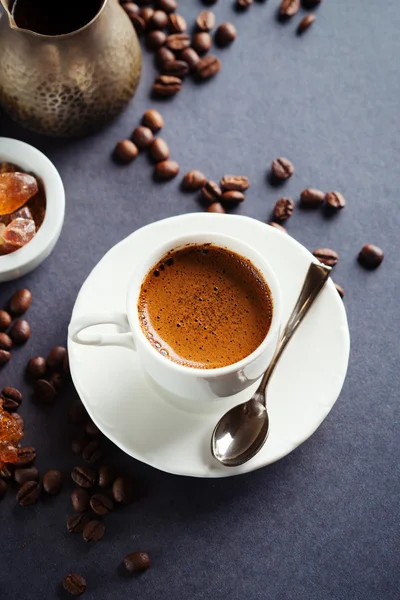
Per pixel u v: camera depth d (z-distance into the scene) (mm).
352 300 560
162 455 476
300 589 511
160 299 472
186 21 618
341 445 532
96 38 535
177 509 521
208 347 467
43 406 538
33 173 557
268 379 483
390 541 517
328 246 572
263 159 591
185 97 603
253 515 520
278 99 604
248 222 505
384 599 508
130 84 572
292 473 526
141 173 585
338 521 520
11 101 561
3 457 508
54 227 539
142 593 511
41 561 515
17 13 545
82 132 583
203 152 592
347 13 619
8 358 542
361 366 546
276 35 616
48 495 523
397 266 567
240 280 473
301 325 491
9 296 558
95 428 522
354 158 591
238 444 478
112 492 520
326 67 611
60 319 554
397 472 528
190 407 485
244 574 513
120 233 573
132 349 469
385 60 614
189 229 506
